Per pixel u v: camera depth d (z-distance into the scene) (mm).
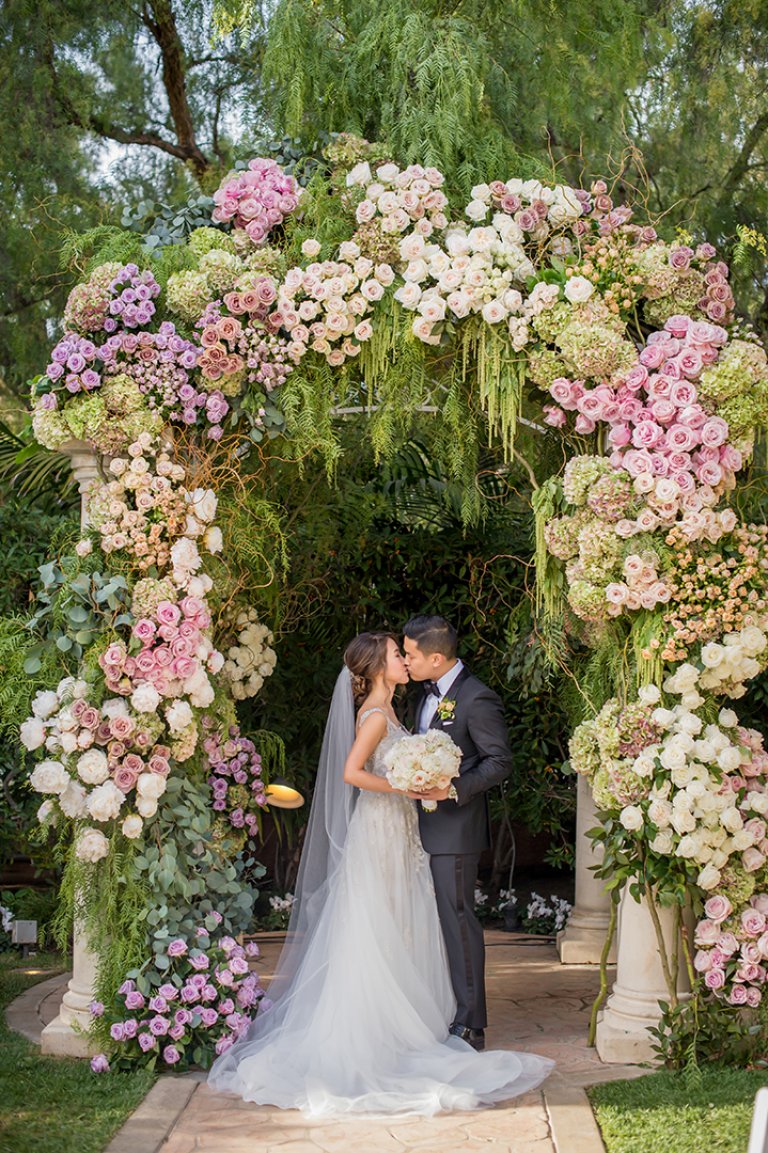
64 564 4590
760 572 4395
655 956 4520
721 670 4340
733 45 8148
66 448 4648
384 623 7312
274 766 6301
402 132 5090
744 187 8289
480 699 4621
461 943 4570
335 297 4496
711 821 4273
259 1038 4516
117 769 4379
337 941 4414
